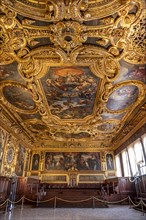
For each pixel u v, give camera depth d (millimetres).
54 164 24109
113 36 7895
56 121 17562
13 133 18172
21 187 18203
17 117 16484
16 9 6637
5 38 7859
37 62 9547
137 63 9570
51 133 21328
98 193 18016
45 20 7133
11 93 12594
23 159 21672
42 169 23688
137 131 17156
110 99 13469
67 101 13938
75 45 8422
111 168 23891
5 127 16250
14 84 11414
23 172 21562
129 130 18641
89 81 11406
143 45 8359
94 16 6965
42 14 6879
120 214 10602
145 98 12992
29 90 12062
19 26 7348
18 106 14531
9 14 6809
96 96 13188
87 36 7945
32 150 24891
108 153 24953
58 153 24891
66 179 23172
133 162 18609
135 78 11039
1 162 15297
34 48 8609
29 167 23734
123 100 13555
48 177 23219
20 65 9562
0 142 15242
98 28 7523
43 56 9117
